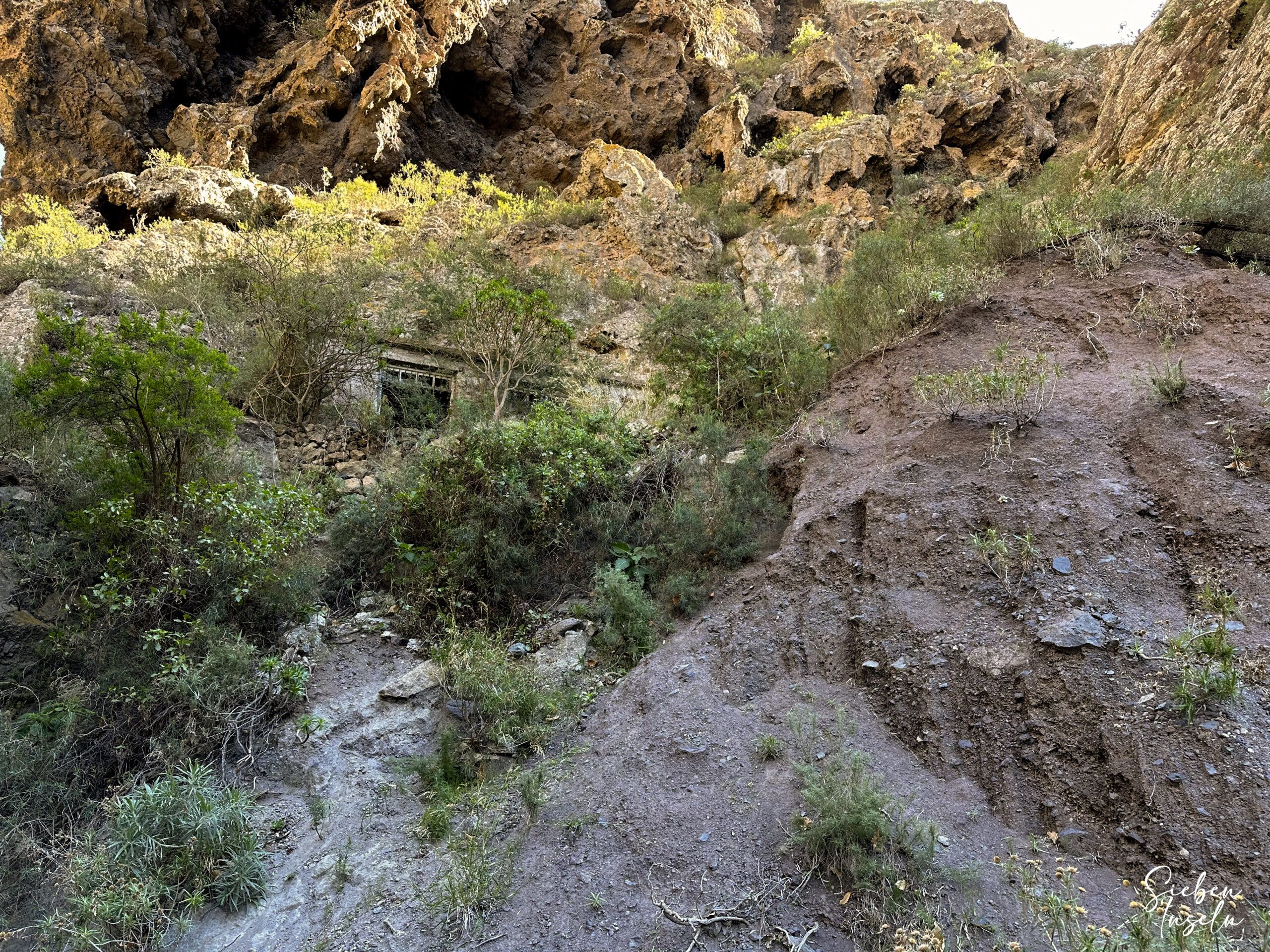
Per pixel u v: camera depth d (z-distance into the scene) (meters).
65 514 5.12
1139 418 4.66
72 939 3.15
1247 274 5.72
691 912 2.95
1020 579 3.99
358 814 3.83
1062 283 6.43
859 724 3.70
